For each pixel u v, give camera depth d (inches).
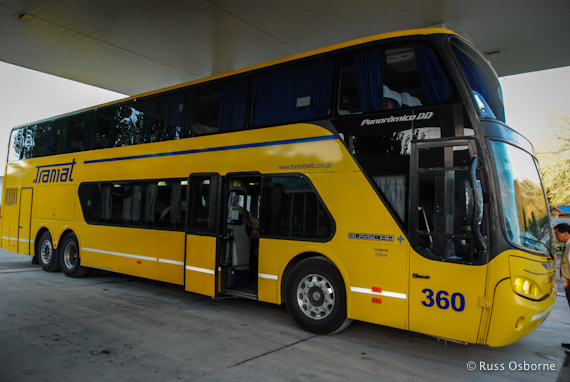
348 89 220.8
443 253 180.7
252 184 300.7
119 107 367.9
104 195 367.9
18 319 241.1
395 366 182.4
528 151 211.9
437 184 185.3
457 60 191.9
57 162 424.8
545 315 177.6
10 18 423.5
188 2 382.9
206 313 268.5
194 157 293.3
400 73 204.7
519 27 385.4
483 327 169.6
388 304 194.2
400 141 198.4
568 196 947.3
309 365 180.1
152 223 321.1
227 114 277.4
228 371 170.9
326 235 218.2
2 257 558.3
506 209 175.3
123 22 427.5
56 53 511.5
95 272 422.3
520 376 175.6
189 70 567.8
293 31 432.8
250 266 298.5
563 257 232.5
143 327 232.2
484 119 182.5
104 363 176.4
